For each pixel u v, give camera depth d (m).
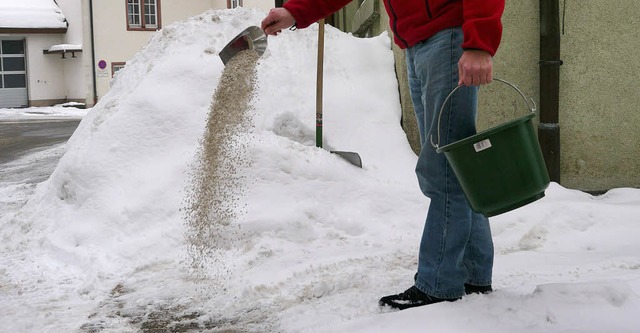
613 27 5.69
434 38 2.73
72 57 32.19
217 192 4.11
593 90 5.74
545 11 5.55
